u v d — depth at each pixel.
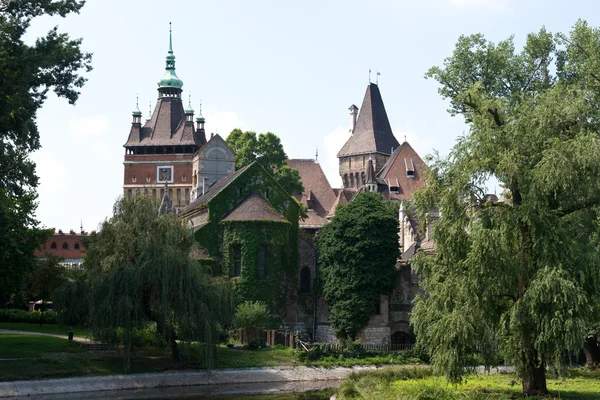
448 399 41.78
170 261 57.00
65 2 54.00
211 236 79.19
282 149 121.94
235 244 78.25
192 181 174.75
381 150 198.50
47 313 89.75
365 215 76.44
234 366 62.09
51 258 86.50
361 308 75.31
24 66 50.78
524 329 40.66
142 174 178.62
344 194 156.62
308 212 149.25
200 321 57.38
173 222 59.69
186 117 180.25
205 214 81.12
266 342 71.19
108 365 58.53
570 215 42.06
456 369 41.75
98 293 56.25
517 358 41.03
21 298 90.94
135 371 57.78
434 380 53.66
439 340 42.78
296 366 64.25
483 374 58.16
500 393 45.09
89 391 53.66
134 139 180.12
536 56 68.50
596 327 49.78
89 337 61.31
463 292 41.69
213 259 78.19
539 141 41.62
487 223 42.12
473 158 43.06
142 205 59.62
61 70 54.56
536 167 40.53
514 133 41.84
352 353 68.75
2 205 62.84
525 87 68.56
